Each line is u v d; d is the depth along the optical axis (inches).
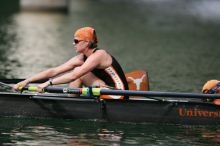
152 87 1852.9
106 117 1381.6
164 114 1365.7
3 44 3090.6
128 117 1374.3
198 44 3454.7
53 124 1350.9
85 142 1208.2
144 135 1274.6
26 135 1254.3
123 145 1192.8
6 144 1179.9
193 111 1358.3
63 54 2716.5
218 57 2805.1
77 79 1425.9
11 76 1994.3
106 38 3693.4
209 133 1299.2
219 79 2082.9
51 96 1398.9
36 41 3272.6
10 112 1401.3
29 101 1396.4
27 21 4591.5
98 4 7445.9
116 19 5295.3
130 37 3794.3
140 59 2657.5
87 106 1385.3
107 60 1406.3
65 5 5506.9
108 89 1352.1
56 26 4293.8
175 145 1202.6
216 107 1353.3
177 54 2898.6
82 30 1398.9
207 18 5762.8
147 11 6471.5
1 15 5078.7
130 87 1464.1
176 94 1333.7
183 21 5319.9
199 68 2374.5
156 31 4284.0
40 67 2261.3
